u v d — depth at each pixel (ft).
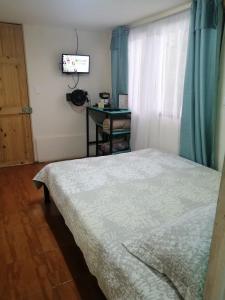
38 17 10.41
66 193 6.31
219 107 8.14
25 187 10.42
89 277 5.70
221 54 7.78
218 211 2.31
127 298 3.64
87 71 13.21
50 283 5.52
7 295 5.21
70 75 13.20
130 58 12.12
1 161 12.72
